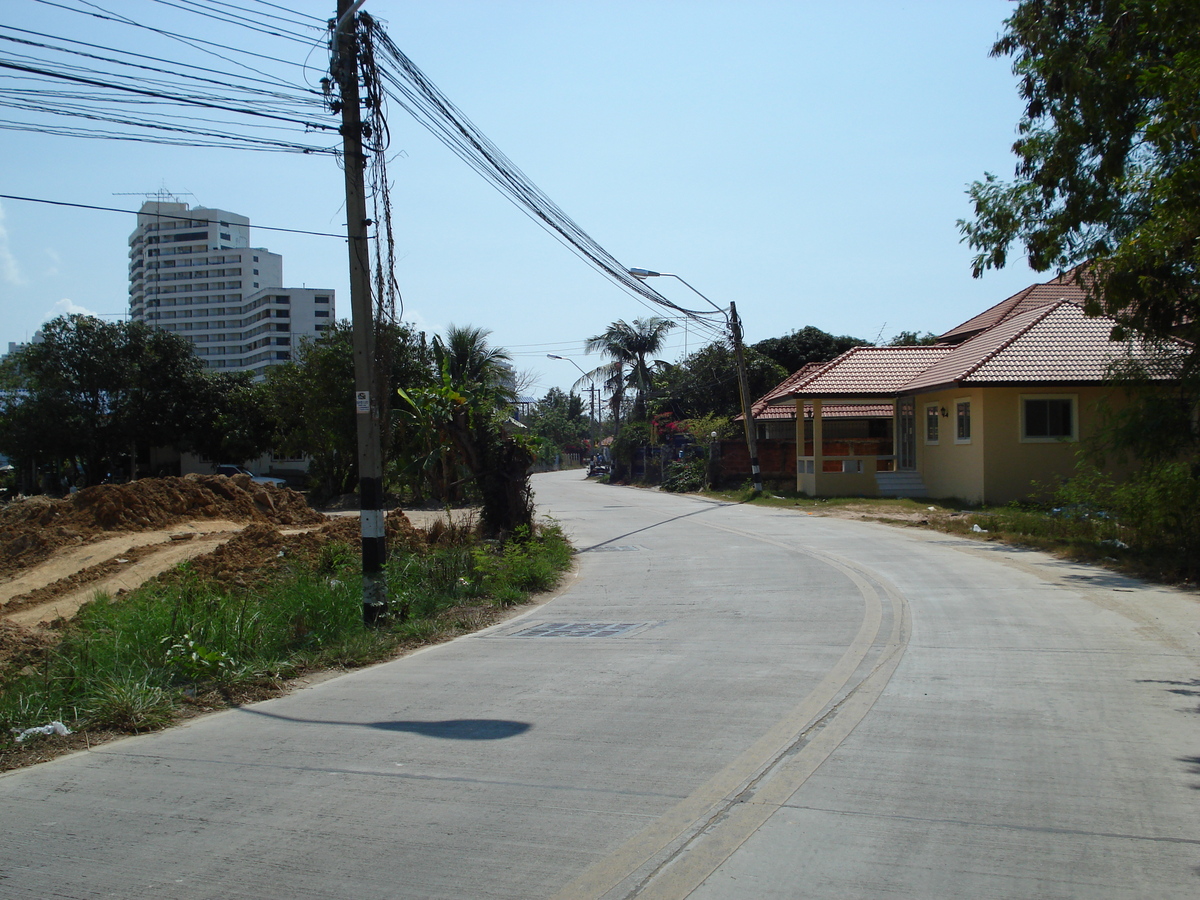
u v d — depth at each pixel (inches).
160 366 1920.5
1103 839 160.4
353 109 418.9
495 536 684.1
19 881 159.8
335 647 361.4
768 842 163.5
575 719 248.8
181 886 155.7
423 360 1373.0
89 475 1958.7
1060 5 569.0
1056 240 596.1
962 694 259.6
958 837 163.0
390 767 214.4
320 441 1397.6
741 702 259.6
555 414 4242.1
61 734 257.0
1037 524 683.4
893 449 1337.4
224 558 574.2
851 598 439.5
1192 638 325.1
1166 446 577.6
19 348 1943.9
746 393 1273.4
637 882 150.2
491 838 170.2
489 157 548.1
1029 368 942.4
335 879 155.8
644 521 955.3
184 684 313.0
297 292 5022.1
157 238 5625.0
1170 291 504.7
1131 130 547.5
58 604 550.6
